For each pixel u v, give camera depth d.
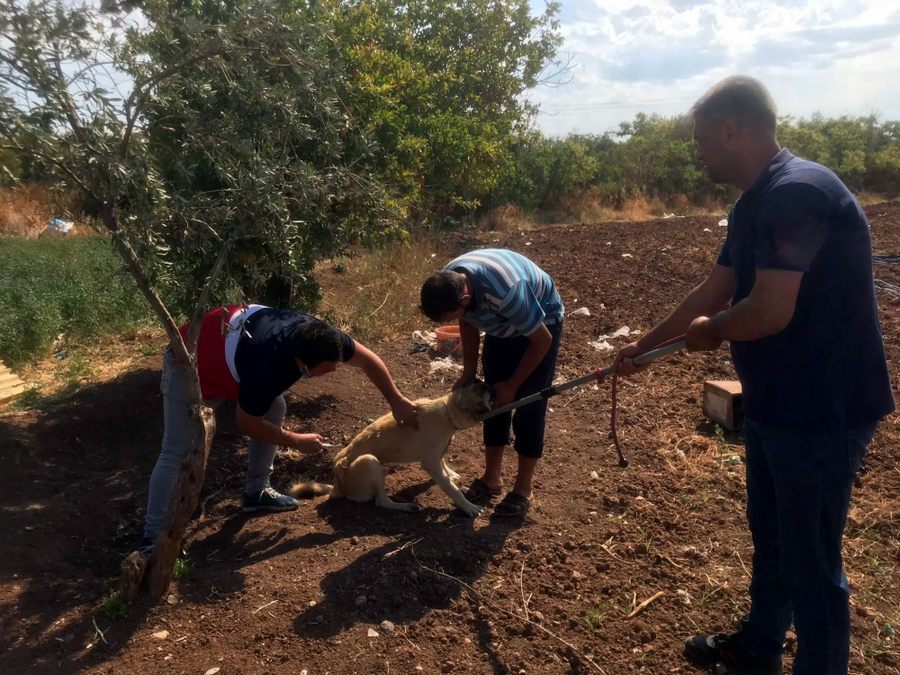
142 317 8.75
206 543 4.28
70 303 8.52
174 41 3.19
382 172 6.63
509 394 4.03
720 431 5.39
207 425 3.59
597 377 3.62
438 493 4.77
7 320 7.91
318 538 4.21
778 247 2.41
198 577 3.80
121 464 5.39
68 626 3.44
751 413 2.75
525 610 3.53
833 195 2.43
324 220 4.72
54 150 2.81
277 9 3.31
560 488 4.75
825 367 2.55
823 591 2.65
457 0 17.56
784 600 2.99
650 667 3.21
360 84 6.44
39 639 3.35
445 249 13.39
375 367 4.16
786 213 2.40
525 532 4.18
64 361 7.62
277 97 3.46
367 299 9.49
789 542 2.69
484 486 4.64
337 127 4.07
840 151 27.72
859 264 2.51
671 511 4.43
